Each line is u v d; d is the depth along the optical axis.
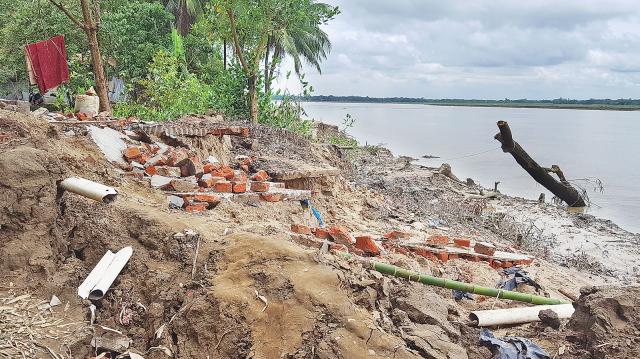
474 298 8.12
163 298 5.64
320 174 13.04
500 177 31.02
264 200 10.21
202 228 6.73
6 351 4.74
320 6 20.83
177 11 32.28
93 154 9.13
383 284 6.18
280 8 20.06
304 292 5.46
